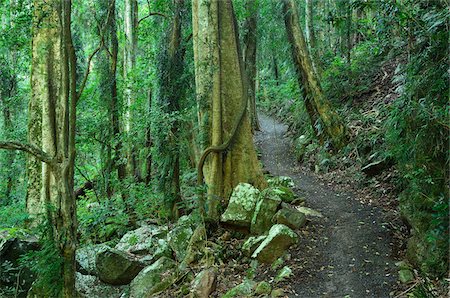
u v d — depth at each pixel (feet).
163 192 37.60
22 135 44.86
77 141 41.32
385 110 38.91
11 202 49.42
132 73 46.57
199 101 31.89
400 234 24.39
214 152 30.58
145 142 41.88
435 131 20.10
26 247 28.71
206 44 31.55
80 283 29.53
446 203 17.54
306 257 23.53
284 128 74.54
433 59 20.81
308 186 37.76
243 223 27.58
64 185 20.04
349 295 19.74
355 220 27.37
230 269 24.77
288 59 50.96
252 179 31.32
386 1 21.21
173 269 25.52
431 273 19.44
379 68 50.83
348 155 40.73
